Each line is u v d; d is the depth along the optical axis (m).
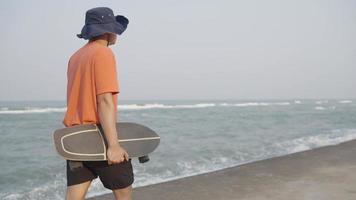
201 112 45.03
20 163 8.93
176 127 19.84
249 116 31.95
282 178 5.73
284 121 23.81
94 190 5.58
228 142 12.22
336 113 37.00
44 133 17.95
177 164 8.05
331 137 13.08
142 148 2.10
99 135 2.04
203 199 4.67
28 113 43.84
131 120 27.98
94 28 2.11
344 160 7.27
